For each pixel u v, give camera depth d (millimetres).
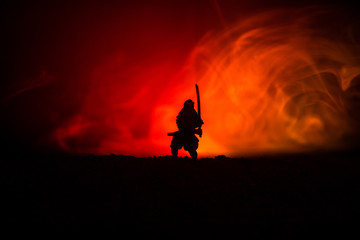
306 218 4086
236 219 4008
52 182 4938
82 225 3793
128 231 3713
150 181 5043
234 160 6375
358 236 3752
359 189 5004
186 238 3617
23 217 3953
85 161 6047
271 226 3871
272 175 5438
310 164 6379
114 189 4762
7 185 4770
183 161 6211
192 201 4430
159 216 4051
